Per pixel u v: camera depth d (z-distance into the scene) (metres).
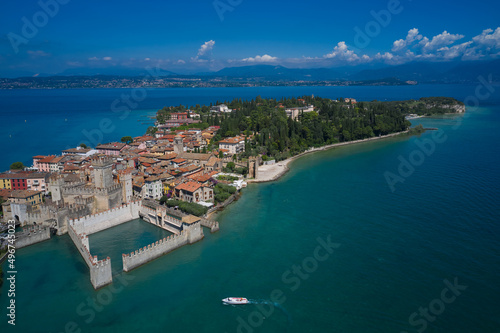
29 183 158.75
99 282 85.88
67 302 80.44
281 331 71.25
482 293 81.69
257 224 124.88
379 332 70.75
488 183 160.50
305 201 148.50
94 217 118.88
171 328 72.62
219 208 141.25
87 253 94.38
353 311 77.00
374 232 114.81
